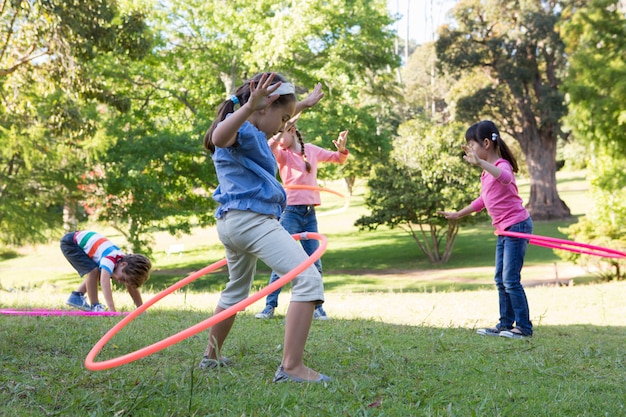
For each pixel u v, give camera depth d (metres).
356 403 2.99
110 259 6.57
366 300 9.32
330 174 30.11
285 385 3.30
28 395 3.03
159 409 2.86
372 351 4.30
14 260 35.69
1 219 20.97
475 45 42.88
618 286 11.98
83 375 3.47
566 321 7.16
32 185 21.69
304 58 27.56
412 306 8.19
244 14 26.03
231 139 3.34
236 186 3.50
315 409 2.89
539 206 42.88
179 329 5.21
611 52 19.02
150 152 24.25
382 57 28.36
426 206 27.08
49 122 19.36
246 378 3.48
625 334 5.85
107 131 24.05
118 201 24.86
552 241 5.66
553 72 42.25
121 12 21.50
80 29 17.17
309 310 3.45
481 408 2.88
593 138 18.50
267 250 3.46
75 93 18.83
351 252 33.47
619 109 17.94
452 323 6.18
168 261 32.62
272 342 4.66
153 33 25.52
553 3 40.94
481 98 42.50
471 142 5.75
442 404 3.09
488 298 9.62
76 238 6.74
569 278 20.30
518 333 5.45
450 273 25.14
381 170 27.69
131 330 5.07
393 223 28.08
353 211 51.91
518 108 43.62
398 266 28.34
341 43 26.72
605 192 17.22
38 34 16.72
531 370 3.90
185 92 29.14
